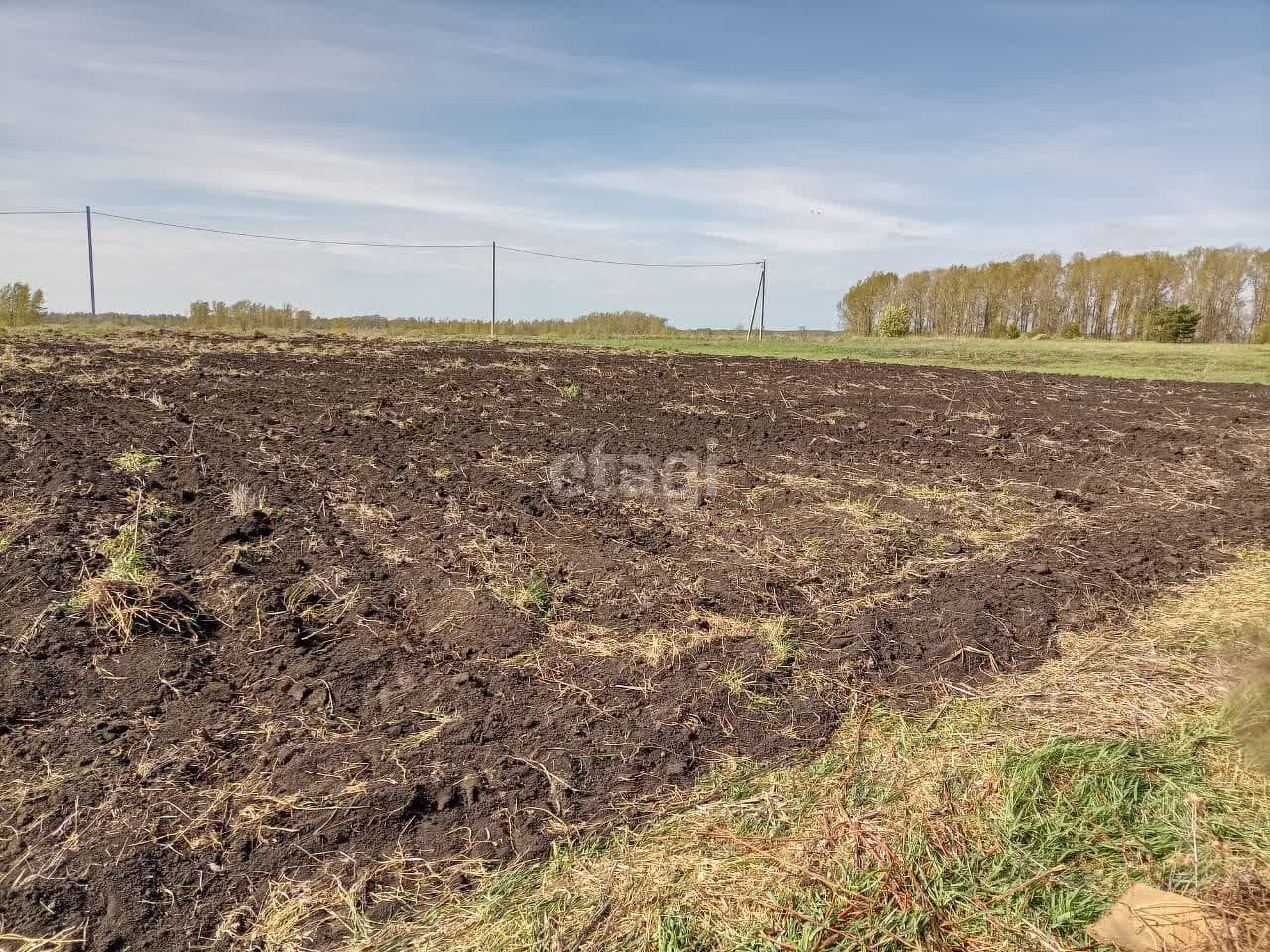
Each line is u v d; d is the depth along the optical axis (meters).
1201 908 2.12
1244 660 3.63
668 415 10.03
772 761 2.96
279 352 15.52
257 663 3.58
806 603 4.36
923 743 3.05
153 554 4.50
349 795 2.73
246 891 2.34
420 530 5.20
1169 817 2.56
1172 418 10.79
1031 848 2.45
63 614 3.82
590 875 2.39
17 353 12.89
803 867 2.38
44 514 4.92
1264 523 5.89
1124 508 6.30
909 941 2.11
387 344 19.17
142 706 3.22
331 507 5.53
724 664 3.64
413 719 3.19
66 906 2.26
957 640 3.91
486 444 7.73
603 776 2.86
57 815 2.59
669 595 4.38
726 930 2.16
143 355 13.73
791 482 6.83
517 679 3.49
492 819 2.64
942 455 8.07
